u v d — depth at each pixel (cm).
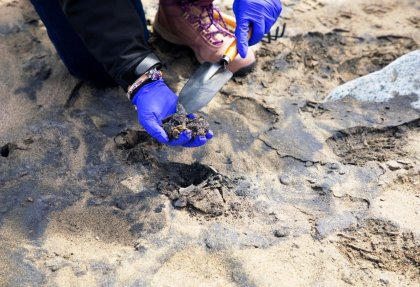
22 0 249
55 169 172
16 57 216
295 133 188
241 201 164
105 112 194
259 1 176
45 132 184
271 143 183
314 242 152
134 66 155
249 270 143
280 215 160
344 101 202
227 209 161
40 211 159
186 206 162
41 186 166
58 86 203
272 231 155
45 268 143
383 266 145
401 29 245
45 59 216
